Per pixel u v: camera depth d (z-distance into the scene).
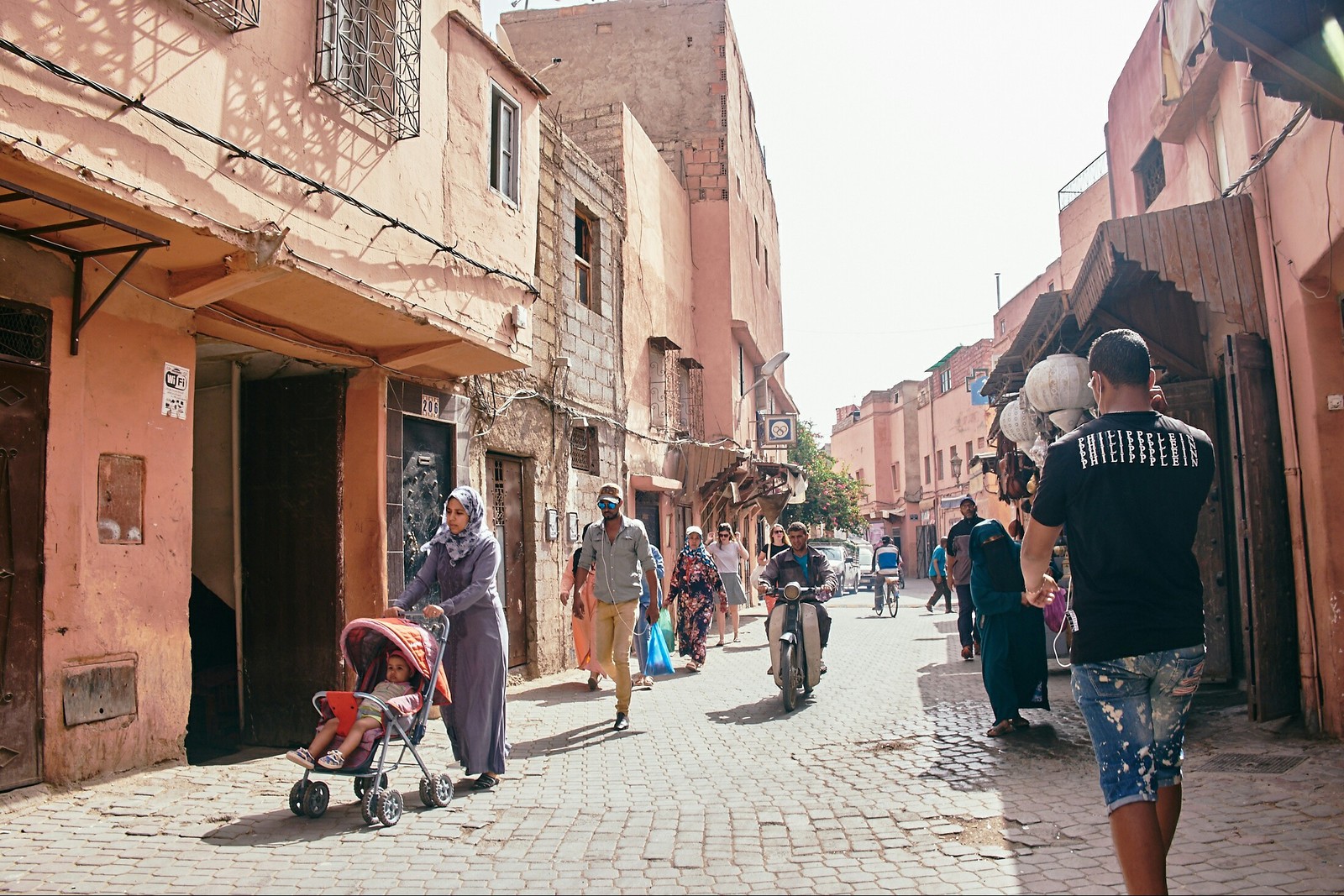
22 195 4.89
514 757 6.96
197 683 8.67
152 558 6.36
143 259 6.32
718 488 20.56
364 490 8.80
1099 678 3.24
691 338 21.14
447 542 6.24
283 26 6.74
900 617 21.20
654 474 17.44
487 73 9.56
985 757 6.62
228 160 6.14
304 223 6.82
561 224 13.49
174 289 6.60
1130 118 13.17
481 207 9.30
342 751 5.12
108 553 6.04
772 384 29.02
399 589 8.96
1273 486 7.16
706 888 4.08
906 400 52.75
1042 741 7.09
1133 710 3.21
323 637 8.62
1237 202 7.56
